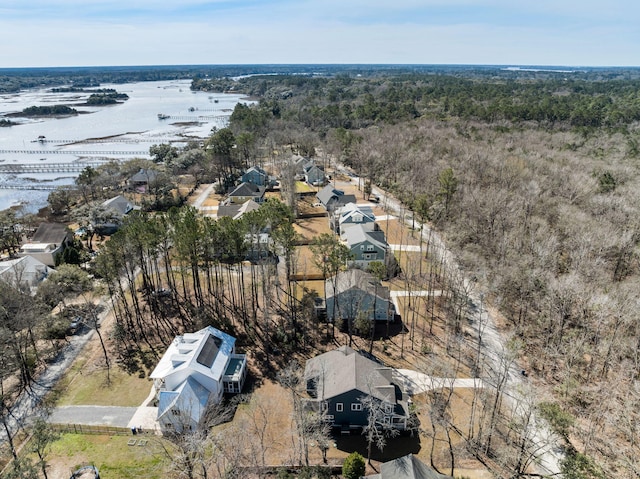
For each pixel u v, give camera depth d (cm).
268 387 4012
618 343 4072
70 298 5288
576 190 7069
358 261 6031
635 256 5391
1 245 6856
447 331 4800
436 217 7544
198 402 3591
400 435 3488
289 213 5912
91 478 3036
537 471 3114
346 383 3538
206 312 5103
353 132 13250
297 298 5428
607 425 3478
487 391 3641
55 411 3731
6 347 4166
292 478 2944
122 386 4041
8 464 3047
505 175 7950
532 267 5216
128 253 4969
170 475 3111
